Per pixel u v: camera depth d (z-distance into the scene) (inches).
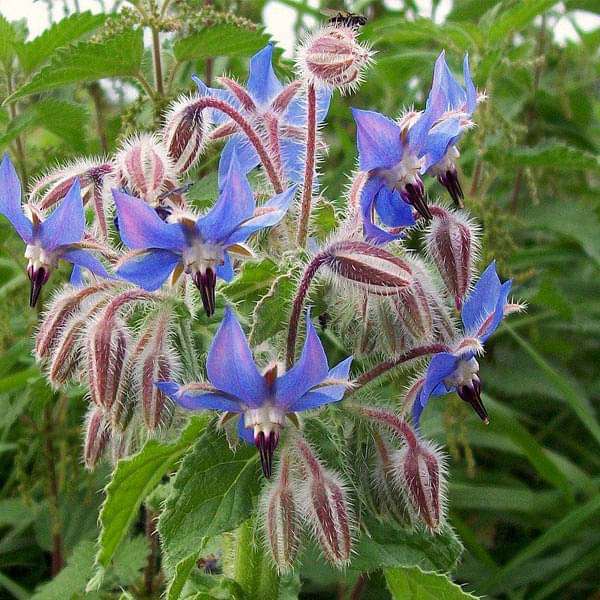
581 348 12.8
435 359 5.6
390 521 6.1
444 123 5.2
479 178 10.8
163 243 5.0
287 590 6.5
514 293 11.5
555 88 13.2
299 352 5.9
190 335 5.9
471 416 9.7
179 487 5.4
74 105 8.9
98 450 6.3
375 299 5.8
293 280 5.6
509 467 11.1
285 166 6.8
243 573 6.4
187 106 6.0
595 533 9.7
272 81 7.0
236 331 4.9
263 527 5.6
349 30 5.7
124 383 5.6
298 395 5.1
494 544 10.3
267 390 5.1
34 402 8.9
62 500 9.7
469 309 5.8
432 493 5.8
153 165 5.7
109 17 8.8
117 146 8.9
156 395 5.6
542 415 11.9
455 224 6.1
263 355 5.9
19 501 9.9
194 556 5.6
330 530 5.4
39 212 5.4
